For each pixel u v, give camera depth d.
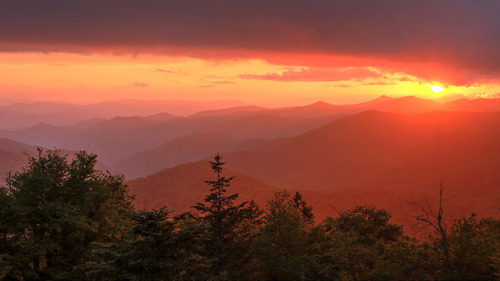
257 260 22.23
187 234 17.11
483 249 17.91
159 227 17.09
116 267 16.36
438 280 17.98
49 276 22.84
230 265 21.02
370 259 22.11
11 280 21.92
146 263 15.84
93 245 23.22
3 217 21.83
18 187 24.70
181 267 16.59
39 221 23.08
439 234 20.64
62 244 24.12
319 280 22.16
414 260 18.92
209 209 21.91
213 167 22.42
